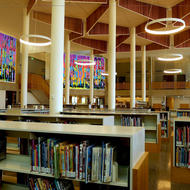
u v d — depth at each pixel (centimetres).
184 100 2309
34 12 1278
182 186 360
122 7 1086
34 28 1612
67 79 1638
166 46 1689
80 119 415
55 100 634
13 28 1623
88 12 1291
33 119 448
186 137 366
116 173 198
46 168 214
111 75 1040
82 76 2433
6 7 1251
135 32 1501
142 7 1146
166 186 360
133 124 598
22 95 1217
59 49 649
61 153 205
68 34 1648
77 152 199
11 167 233
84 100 2508
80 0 1020
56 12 655
